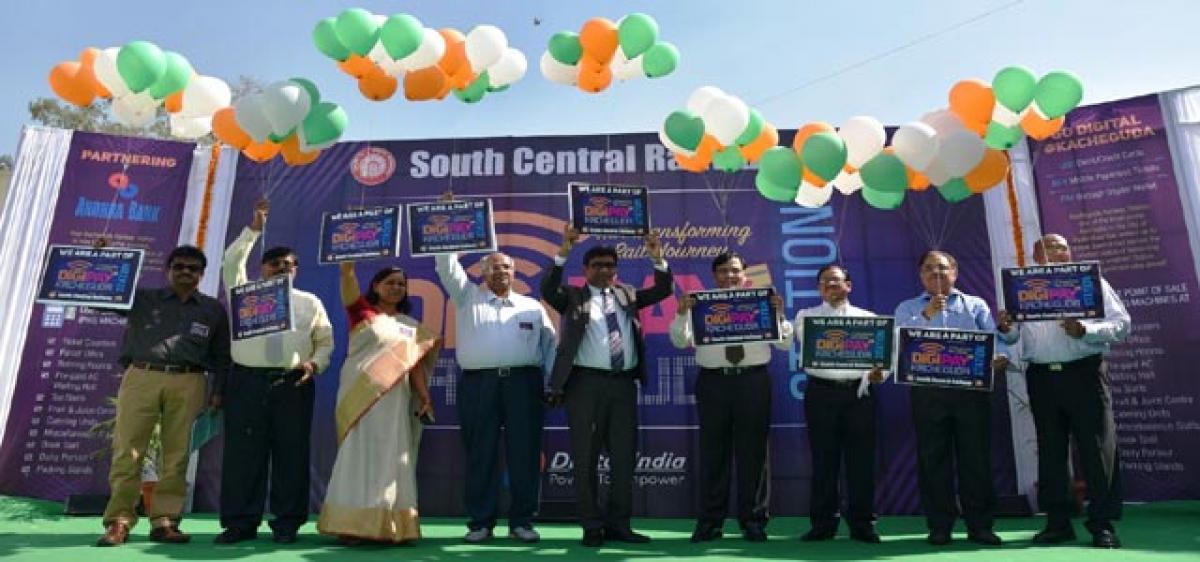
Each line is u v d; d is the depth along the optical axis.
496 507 3.91
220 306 4.05
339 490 3.60
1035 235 5.20
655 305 5.29
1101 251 5.07
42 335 5.13
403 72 4.07
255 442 3.77
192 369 3.86
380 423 3.70
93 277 3.71
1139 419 4.86
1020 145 5.34
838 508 4.00
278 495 3.77
